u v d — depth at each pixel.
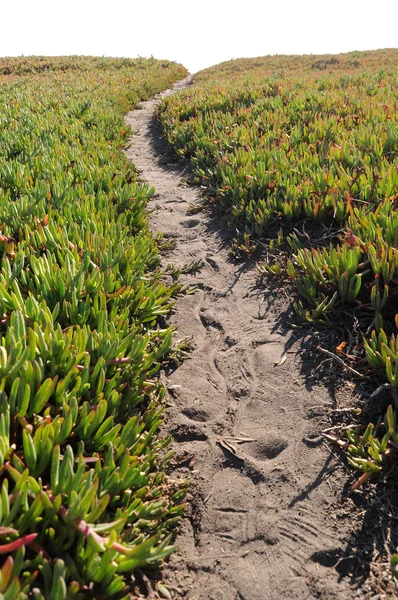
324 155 5.51
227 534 2.11
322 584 1.86
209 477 2.40
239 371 3.10
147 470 2.31
